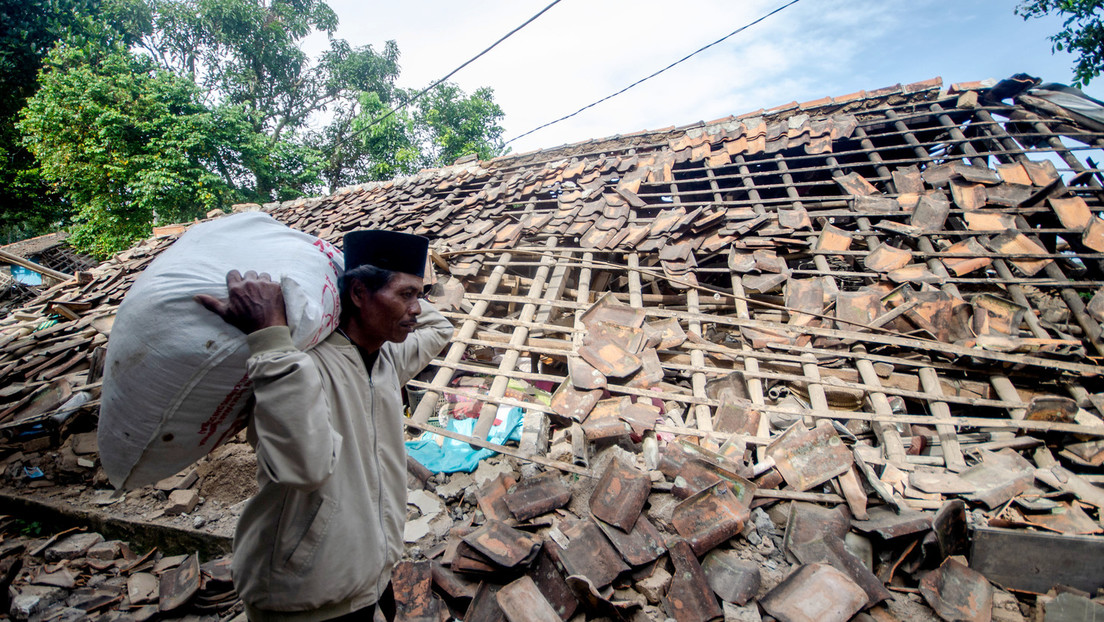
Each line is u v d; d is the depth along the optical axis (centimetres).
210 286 131
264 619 145
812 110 666
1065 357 362
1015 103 580
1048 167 480
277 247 145
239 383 135
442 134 2056
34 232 1755
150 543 309
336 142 2095
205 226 147
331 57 2177
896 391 357
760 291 439
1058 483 293
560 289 471
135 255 749
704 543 265
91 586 278
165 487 330
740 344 447
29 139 1386
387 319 149
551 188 648
